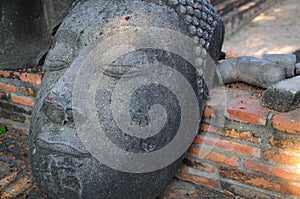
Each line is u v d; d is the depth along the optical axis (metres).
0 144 2.85
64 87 2.10
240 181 2.37
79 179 2.10
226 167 2.38
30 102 2.85
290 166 2.24
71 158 2.08
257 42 5.91
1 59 2.79
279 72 2.40
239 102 2.36
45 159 2.12
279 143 2.24
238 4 6.93
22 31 2.77
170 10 2.22
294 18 7.01
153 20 2.16
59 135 2.09
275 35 6.19
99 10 2.20
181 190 2.44
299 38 5.96
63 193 2.15
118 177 2.11
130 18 2.14
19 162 2.67
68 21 2.24
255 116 2.25
